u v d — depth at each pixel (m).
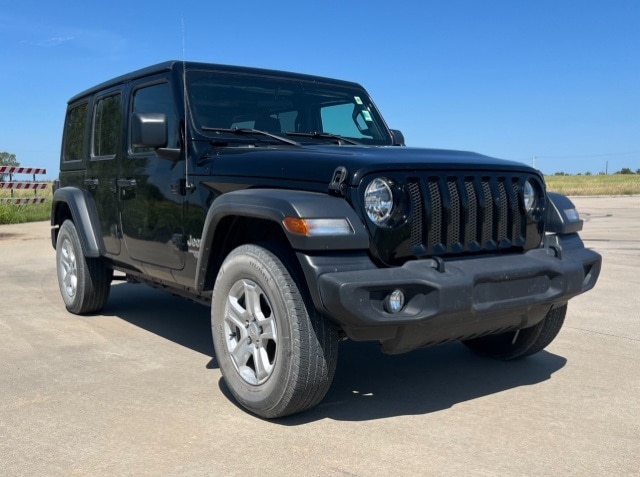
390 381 4.23
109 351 4.90
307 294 3.32
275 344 3.44
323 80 5.21
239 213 3.48
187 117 4.31
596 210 24.14
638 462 3.01
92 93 5.86
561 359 4.73
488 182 3.73
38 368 4.45
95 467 2.94
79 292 5.93
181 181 4.27
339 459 3.03
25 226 17.19
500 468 2.94
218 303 3.76
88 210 5.71
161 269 4.61
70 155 6.36
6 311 6.33
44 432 3.34
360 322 3.12
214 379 4.23
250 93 4.69
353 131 5.13
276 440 3.24
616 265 9.34
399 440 3.26
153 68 4.83
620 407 3.74
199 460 3.01
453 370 4.48
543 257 3.79
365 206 3.28
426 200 3.43
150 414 3.59
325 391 3.41
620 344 5.13
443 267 3.32
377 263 3.33
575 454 3.10
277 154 3.73
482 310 3.36
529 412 3.66
